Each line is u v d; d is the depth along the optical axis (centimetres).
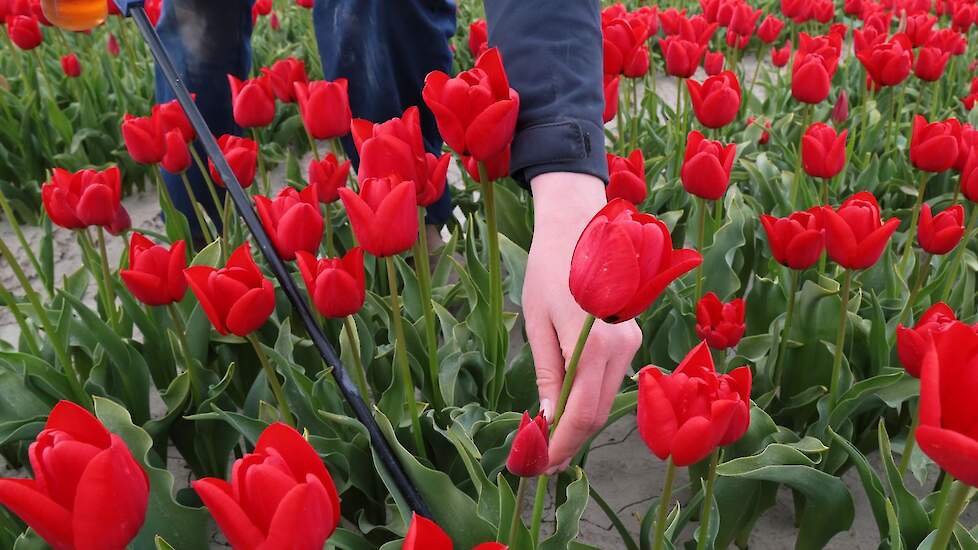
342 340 204
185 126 221
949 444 68
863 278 251
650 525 167
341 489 183
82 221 192
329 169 202
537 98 135
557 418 110
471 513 150
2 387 195
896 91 462
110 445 89
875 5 464
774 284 230
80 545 84
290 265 243
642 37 267
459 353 196
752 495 180
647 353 230
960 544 145
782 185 313
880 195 350
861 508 211
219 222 280
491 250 161
